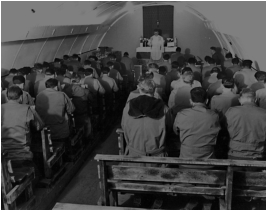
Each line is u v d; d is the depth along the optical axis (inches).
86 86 235.0
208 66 304.5
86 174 191.2
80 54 467.2
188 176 116.6
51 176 158.9
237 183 115.6
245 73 257.3
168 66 342.0
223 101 165.6
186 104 187.9
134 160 114.0
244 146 132.4
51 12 239.8
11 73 254.7
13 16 202.2
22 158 138.8
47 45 339.9
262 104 192.2
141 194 138.6
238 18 286.0
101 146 238.8
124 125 133.0
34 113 142.9
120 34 556.7
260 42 270.7
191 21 526.3
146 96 132.0
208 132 125.0
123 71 406.3
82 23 365.1
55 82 180.7
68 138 186.9
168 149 157.8
